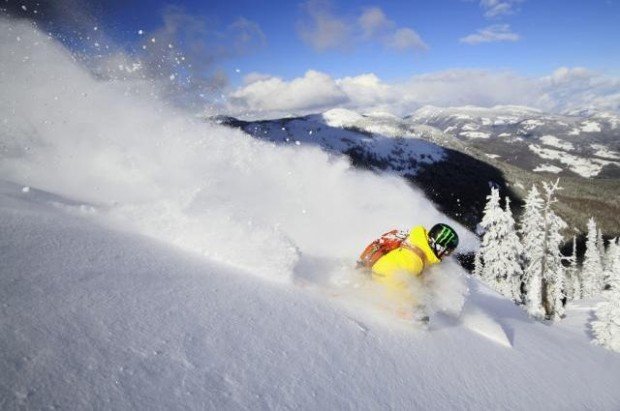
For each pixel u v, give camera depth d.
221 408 1.58
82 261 2.43
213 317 2.30
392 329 3.30
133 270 2.57
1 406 1.18
